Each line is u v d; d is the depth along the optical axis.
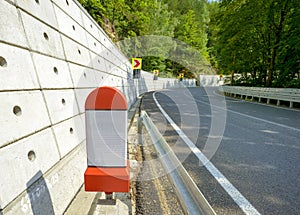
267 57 16.02
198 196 1.43
